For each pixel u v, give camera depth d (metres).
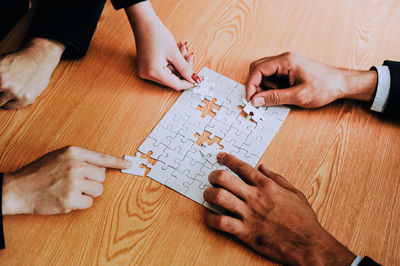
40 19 0.60
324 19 0.70
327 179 0.55
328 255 0.48
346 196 0.53
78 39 0.60
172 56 0.60
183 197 0.52
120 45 0.64
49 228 0.49
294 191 0.52
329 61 0.65
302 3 0.71
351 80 0.60
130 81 0.61
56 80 0.60
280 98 0.59
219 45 0.66
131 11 0.58
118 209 0.51
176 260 0.49
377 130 0.59
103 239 0.49
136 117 0.58
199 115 0.59
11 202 0.49
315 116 0.60
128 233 0.50
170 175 0.54
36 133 0.55
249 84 0.61
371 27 0.69
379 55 0.66
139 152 0.55
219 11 0.69
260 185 0.52
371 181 0.55
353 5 0.71
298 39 0.67
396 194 0.54
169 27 0.67
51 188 0.49
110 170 0.53
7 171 0.53
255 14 0.69
